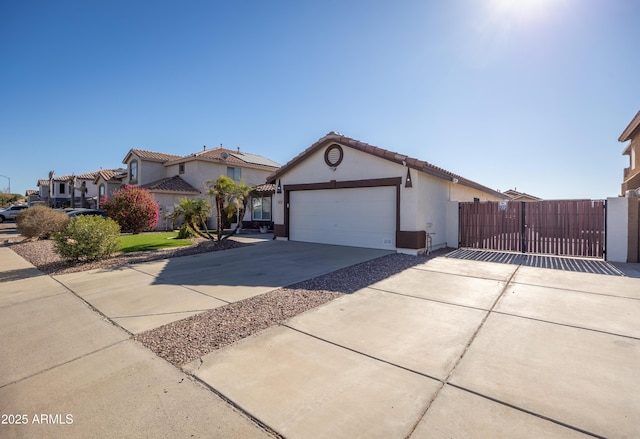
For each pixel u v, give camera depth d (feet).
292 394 9.46
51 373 10.91
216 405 8.99
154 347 12.81
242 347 12.66
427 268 27.86
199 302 18.54
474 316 15.90
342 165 41.22
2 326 15.34
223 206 44.57
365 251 37.40
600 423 7.95
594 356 11.59
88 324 15.42
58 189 142.72
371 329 14.35
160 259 33.12
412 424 8.04
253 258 33.12
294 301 18.51
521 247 36.78
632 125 47.88
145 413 8.68
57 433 7.93
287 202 48.11
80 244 30.71
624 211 30.73
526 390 9.46
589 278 23.93
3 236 63.93
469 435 7.59
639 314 15.97
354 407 8.79
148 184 82.48
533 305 17.58
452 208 42.22
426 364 11.14
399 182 36.17
